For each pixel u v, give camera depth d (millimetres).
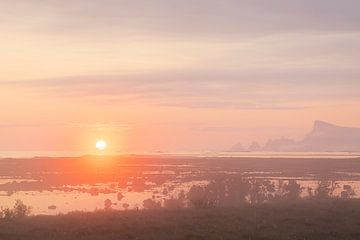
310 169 153500
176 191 82375
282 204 35250
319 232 24641
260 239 23406
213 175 122812
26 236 23594
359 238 23781
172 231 24766
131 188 91562
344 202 36344
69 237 23375
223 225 26141
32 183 102688
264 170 147375
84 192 84875
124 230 24953
